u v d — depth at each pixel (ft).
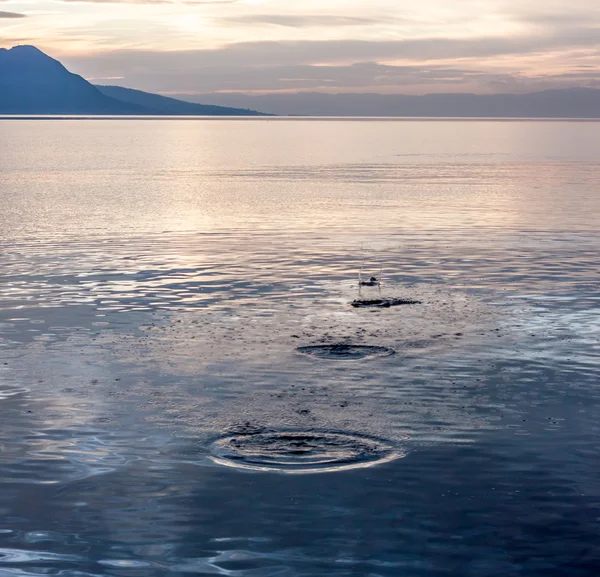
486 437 40.34
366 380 49.42
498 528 31.48
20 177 228.84
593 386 48.52
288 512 32.63
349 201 165.58
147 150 419.33
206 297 73.82
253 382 48.98
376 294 75.20
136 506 33.14
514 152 411.34
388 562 29.17
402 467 36.76
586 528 31.50
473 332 61.16
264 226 125.70
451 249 102.63
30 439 40.04
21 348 56.80
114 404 45.06
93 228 122.31
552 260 94.32
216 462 37.27
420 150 435.94
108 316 66.54
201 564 29.07
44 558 29.40
